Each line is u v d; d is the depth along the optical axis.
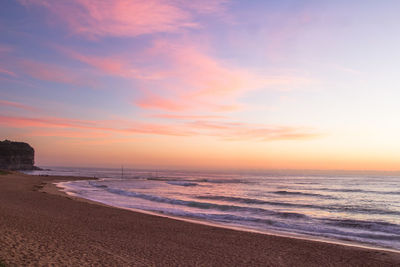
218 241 13.27
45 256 8.57
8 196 26.52
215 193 46.91
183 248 11.55
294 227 18.16
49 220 15.27
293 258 11.04
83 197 32.97
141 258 9.59
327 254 11.77
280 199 38.88
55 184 56.22
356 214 25.48
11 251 8.64
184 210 24.62
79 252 9.48
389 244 14.11
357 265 10.46
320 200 38.25
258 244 13.05
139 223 16.73
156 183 73.50
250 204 31.66
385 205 32.91
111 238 12.30
